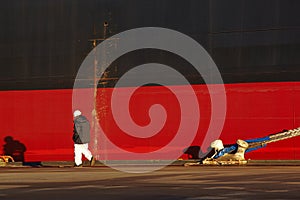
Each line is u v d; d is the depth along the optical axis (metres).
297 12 51.91
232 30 53.09
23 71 58.06
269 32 52.38
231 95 52.88
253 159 52.25
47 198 29.02
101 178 41.22
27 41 58.12
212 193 30.14
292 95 51.78
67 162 56.19
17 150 57.44
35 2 58.12
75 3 57.09
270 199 27.38
